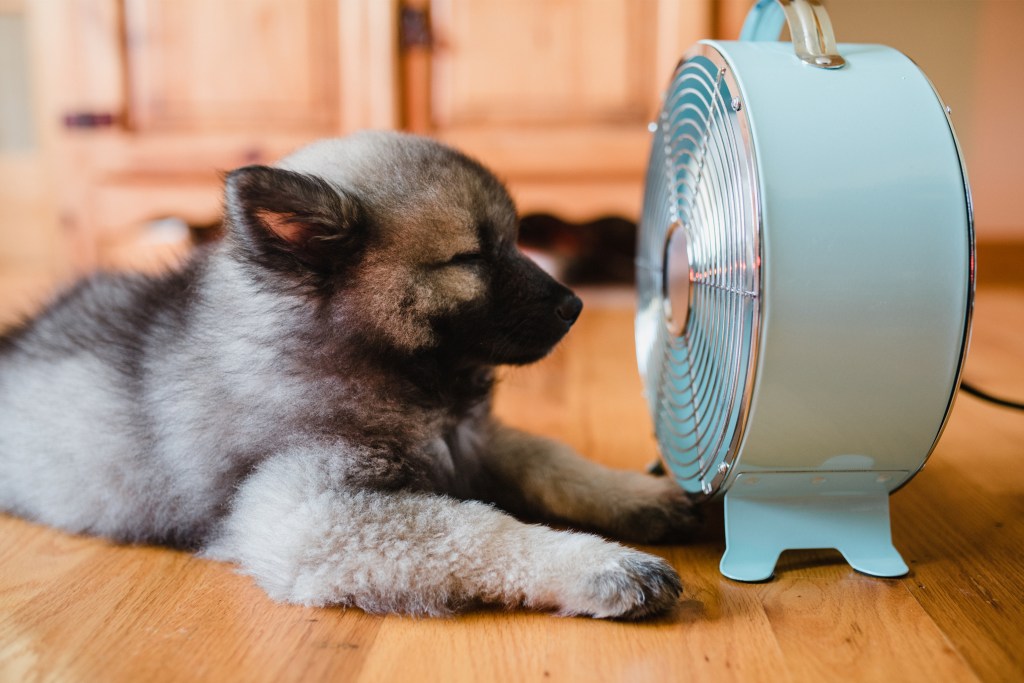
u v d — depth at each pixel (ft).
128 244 4.83
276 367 2.26
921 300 2.05
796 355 2.05
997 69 5.33
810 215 2.04
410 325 2.29
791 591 2.18
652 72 4.16
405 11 4.16
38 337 2.63
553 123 4.25
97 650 2.02
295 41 4.21
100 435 2.41
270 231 2.19
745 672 1.94
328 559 2.12
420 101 4.25
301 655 2.00
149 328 2.47
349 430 2.25
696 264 2.33
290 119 4.28
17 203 5.90
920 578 2.21
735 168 2.15
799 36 2.18
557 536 2.15
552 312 2.42
